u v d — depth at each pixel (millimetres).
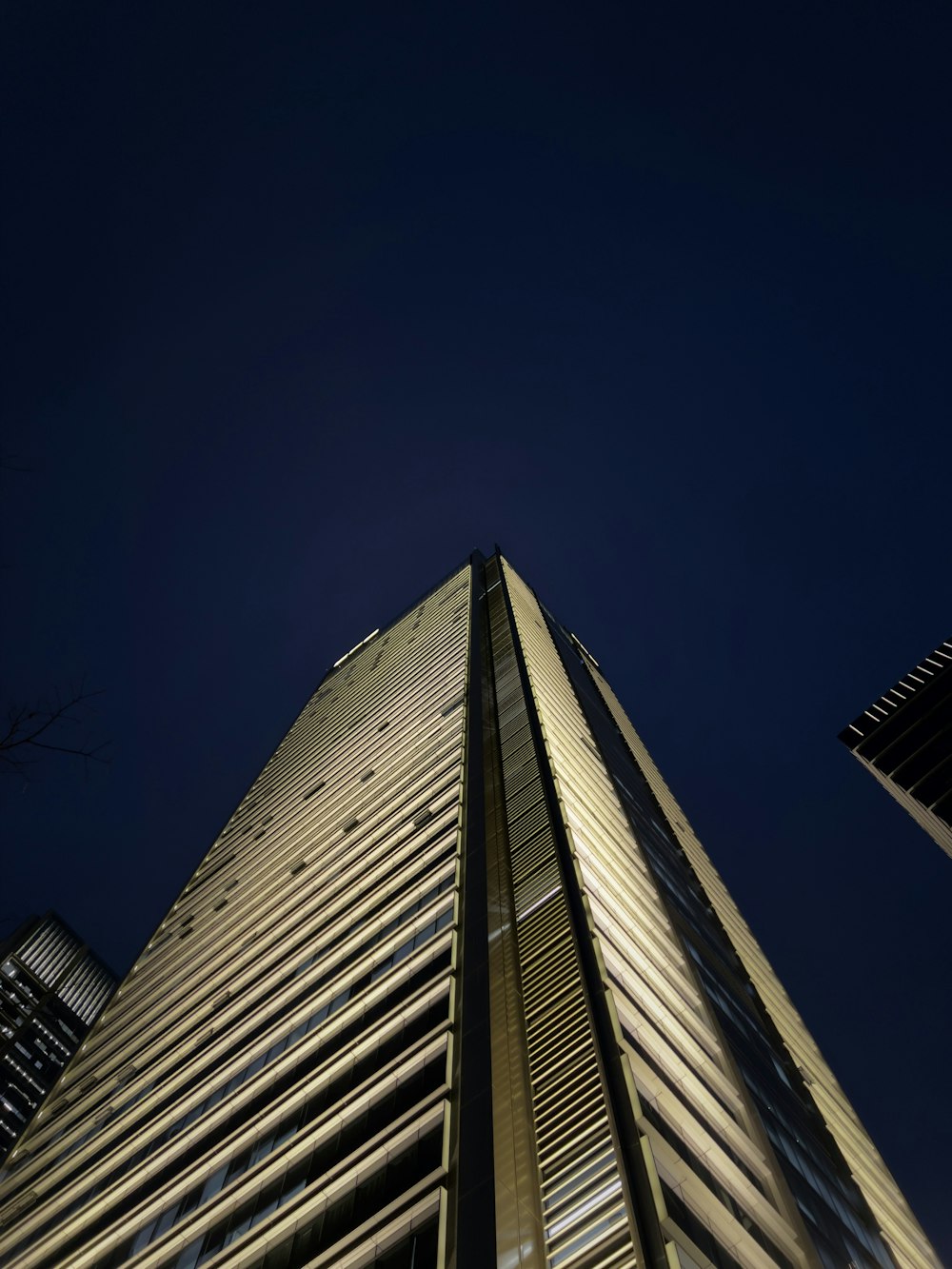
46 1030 149375
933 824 71062
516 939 36219
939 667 80500
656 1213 20656
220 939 71250
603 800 58625
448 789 58625
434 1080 31781
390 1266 25125
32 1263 43562
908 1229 47312
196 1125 44188
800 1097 46000
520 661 74688
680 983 41062
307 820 82750
